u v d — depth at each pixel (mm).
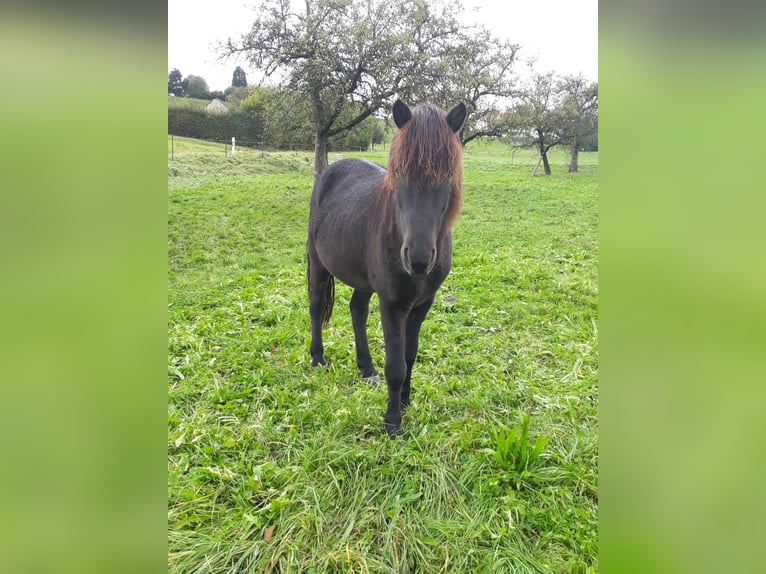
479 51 11484
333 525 2268
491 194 13805
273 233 8875
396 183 2432
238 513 2289
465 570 2027
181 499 2367
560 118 18766
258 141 21891
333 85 10398
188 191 11586
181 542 2111
